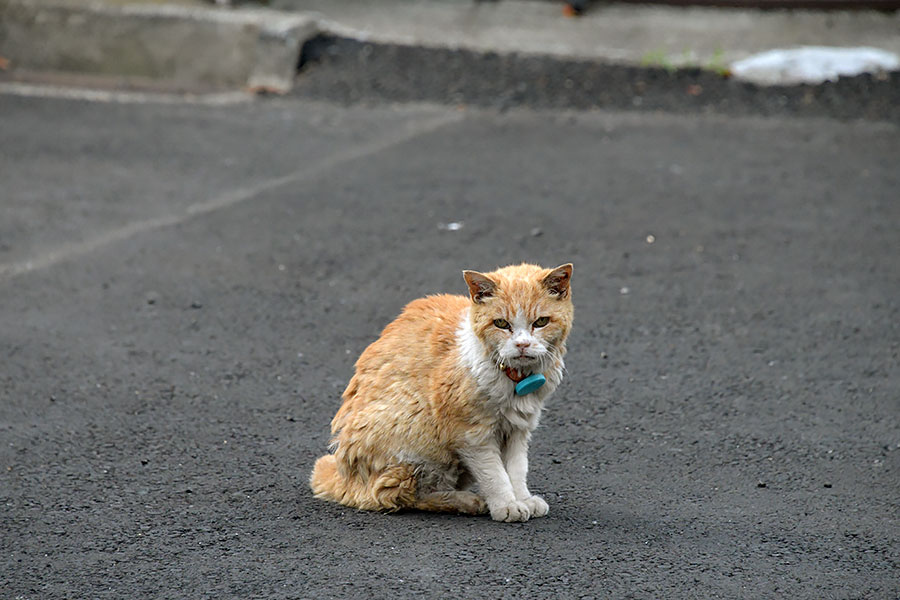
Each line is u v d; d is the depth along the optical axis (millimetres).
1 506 7906
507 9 20750
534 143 16625
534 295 7285
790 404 9758
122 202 14633
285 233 13711
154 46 19469
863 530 7621
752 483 8375
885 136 16641
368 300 11961
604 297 12031
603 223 13969
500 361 7262
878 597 6730
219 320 11469
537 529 7523
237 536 7441
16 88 19031
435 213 14250
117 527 7609
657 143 16547
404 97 18297
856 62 18250
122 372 10312
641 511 7875
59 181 15305
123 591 6754
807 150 16234
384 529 7496
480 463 7535
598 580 6828
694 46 19312
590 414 9570
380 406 7551
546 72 18625
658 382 10195
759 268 12734
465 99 18125
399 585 6738
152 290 12156
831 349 10844
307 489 8219
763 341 11023
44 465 8570
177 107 18250
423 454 7547
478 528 7523
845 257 12992
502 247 13250
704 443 9047
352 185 15164
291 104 18312
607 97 18031
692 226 13883
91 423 9320
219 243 13414
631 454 8859
